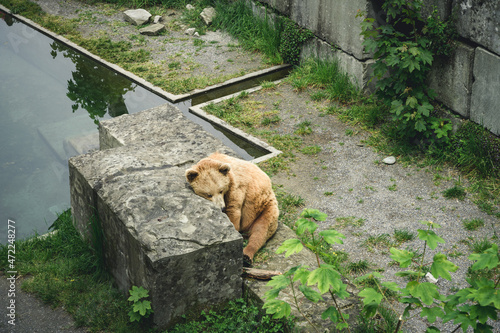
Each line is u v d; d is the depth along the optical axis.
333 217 6.29
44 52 11.88
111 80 10.60
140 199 4.53
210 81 10.02
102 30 12.46
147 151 5.60
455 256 5.52
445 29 7.11
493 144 6.70
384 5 7.52
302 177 7.12
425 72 7.67
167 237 4.16
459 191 6.50
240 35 11.62
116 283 4.92
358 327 4.15
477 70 6.79
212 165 4.55
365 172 7.18
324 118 8.59
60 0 14.22
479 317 2.88
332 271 3.03
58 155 8.42
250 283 4.59
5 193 7.49
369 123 8.25
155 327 4.25
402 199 6.57
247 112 8.89
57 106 9.81
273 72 10.47
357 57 8.92
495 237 5.64
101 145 6.82
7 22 13.47
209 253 4.20
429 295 2.98
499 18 6.27
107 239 4.85
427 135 7.32
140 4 13.38
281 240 5.26
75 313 4.61
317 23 9.73
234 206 4.76
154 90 9.85
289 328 4.15
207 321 4.37
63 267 5.18
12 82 10.69
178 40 11.90
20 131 9.08
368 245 5.77
